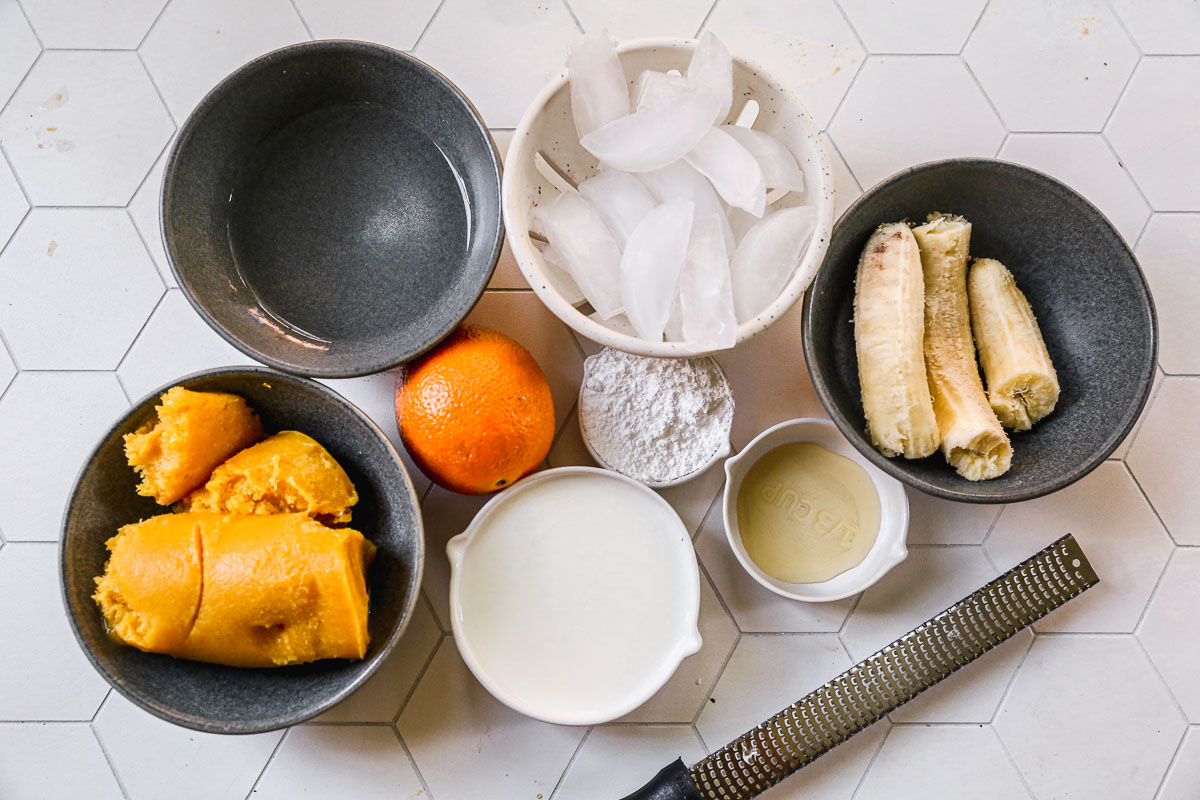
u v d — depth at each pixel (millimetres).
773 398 851
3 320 829
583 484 806
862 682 794
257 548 674
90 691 813
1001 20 867
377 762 815
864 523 820
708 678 831
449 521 832
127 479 730
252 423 742
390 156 797
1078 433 754
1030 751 837
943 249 754
